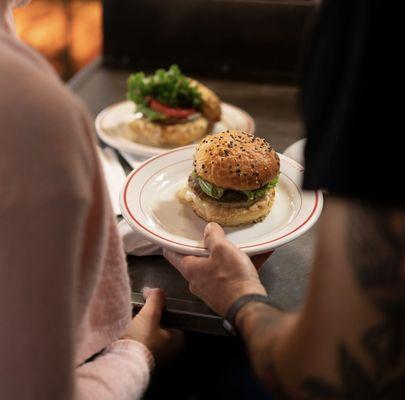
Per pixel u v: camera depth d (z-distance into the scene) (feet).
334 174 1.72
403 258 1.66
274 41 6.05
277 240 3.10
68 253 1.80
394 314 1.70
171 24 6.15
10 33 2.18
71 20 11.37
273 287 3.20
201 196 3.37
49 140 1.69
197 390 3.79
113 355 2.80
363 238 1.69
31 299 1.84
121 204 3.37
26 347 1.92
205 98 4.66
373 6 1.59
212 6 6.01
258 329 2.35
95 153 1.88
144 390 2.83
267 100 5.63
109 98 5.58
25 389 1.98
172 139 4.56
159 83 4.64
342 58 1.72
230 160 3.31
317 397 1.91
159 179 3.72
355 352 1.77
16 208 1.73
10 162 1.69
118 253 2.42
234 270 2.79
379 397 1.82
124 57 6.39
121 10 6.17
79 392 2.35
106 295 2.47
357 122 1.66
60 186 1.71
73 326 1.94
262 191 3.37
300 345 1.91
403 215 1.65
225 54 6.22
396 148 1.63
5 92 1.67
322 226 1.79
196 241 3.14
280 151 4.59
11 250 1.78
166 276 3.31
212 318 3.04
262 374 2.15
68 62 10.23
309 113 1.82
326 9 1.74
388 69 1.60
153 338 3.00
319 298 1.79
